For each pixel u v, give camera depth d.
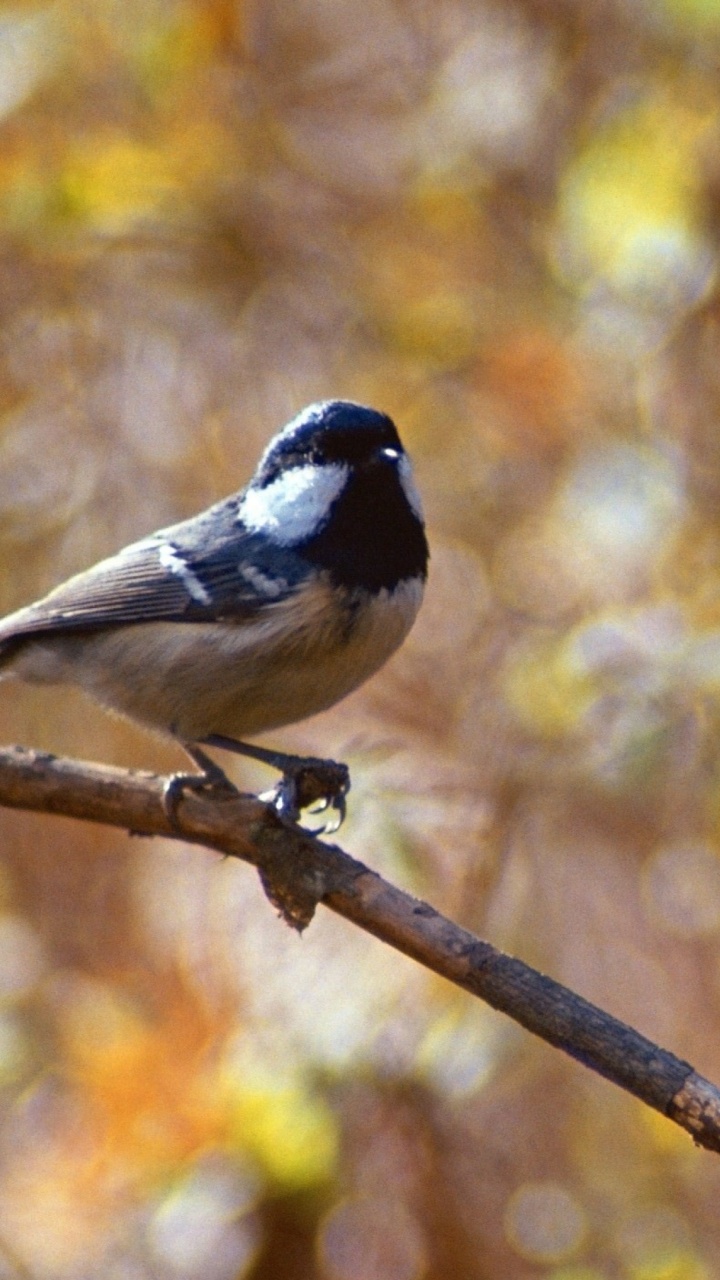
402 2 12.53
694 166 11.05
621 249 10.99
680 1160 10.62
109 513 12.27
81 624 8.70
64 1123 10.38
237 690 8.41
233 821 7.39
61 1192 10.03
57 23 11.52
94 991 10.71
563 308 11.77
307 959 10.33
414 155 12.30
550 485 11.55
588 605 10.80
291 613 8.15
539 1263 10.34
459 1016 10.05
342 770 8.27
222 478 12.31
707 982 10.66
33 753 7.93
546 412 11.59
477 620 11.19
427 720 10.79
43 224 11.43
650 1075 6.24
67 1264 10.14
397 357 12.04
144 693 8.62
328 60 12.55
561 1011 6.42
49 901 11.16
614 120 11.62
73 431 12.38
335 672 8.37
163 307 12.48
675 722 9.85
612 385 11.49
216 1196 9.73
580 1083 10.59
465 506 11.62
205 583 8.34
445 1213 10.20
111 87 11.88
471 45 12.34
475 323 11.87
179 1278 10.07
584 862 10.54
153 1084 9.94
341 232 12.45
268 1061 9.94
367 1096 10.08
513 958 6.59
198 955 10.61
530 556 11.30
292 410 12.27
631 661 9.98
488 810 10.33
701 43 11.45
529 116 12.05
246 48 12.20
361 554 8.18
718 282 11.13
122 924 11.05
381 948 10.25
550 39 12.07
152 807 7.64
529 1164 10.51
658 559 10.74
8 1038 10.41
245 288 12.43
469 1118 10.43
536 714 10.09
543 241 11.96
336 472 8.27
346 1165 10.07
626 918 10.62
